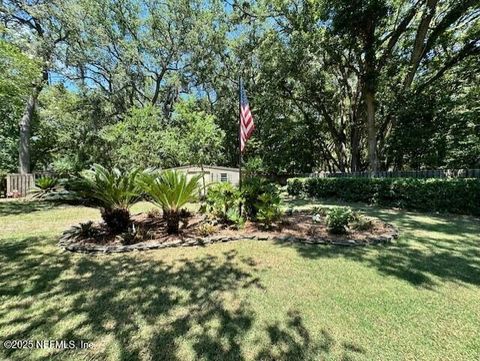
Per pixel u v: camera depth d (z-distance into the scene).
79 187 4.71
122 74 15.84
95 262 3.52
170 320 2.21
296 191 12.57
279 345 1.91
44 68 11.79
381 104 10.87
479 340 1.94
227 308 2.38
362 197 9.28
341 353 1.83
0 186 11.08
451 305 2.40
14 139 14.64
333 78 13.77
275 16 12.20
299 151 16.48
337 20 8.81
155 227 5.16
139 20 15.58
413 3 9.66
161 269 3.27
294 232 4.80
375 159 10.39
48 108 15.35
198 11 15.60
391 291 2.67
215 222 5.37
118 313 2.31
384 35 11.06
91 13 13.72
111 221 4.73
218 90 17.73
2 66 8.23
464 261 3.47
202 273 3.14
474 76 9.78
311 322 2.16
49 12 11.66
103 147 15.62
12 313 2.31
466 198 6.55
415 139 9.09
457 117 9.03
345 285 2.80
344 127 14.67
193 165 11.66
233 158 18.30
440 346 1.88
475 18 9.38
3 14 10.81
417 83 10.88
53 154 16.56
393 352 1.83
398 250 3.91
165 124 15.41
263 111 15.64
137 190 4.78
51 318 2.24
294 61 11.27
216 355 1.82
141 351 1.86
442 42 9.91
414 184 7.54
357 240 4.30
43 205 8.78
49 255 3.79
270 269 3.24
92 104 16.53
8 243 4.38
